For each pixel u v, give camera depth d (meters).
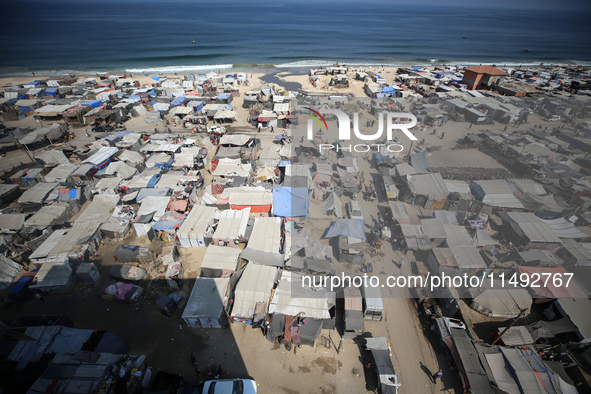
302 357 15.94
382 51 117.69
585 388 13.68
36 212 25.03
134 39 131.12
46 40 127.56
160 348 16.66
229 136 38.41
